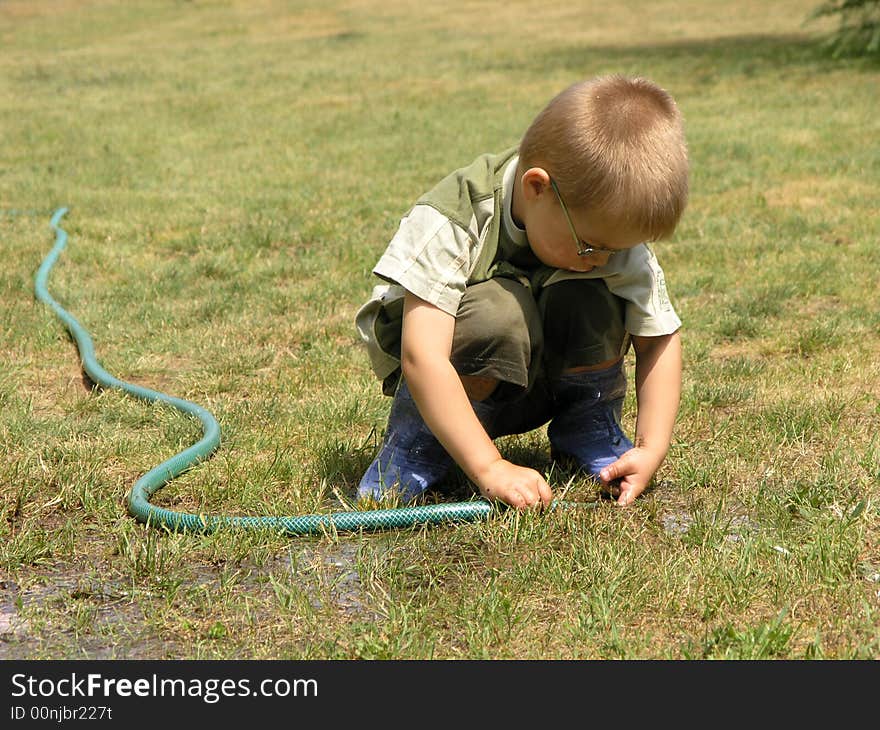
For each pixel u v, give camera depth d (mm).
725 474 3154
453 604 2455
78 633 2389
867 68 15195
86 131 12734
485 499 3002
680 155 2602
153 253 6980
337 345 4902
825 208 7613
